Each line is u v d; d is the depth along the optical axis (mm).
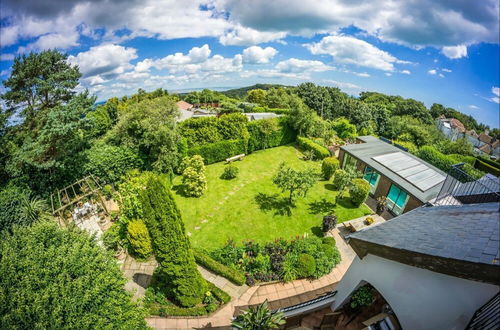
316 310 9672
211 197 19484
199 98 82062
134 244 12398
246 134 26688
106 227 15594
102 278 7043
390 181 18172
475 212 5688
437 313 5262
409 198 16750
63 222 15727
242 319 7941
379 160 20969
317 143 30531
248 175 23406
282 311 7988
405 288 6035
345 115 54719
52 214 14945
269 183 21953
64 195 17797
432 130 54469
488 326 3986
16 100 17594
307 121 30328
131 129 21016
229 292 11203
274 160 27188
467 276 4020
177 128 22250
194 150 24016
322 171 22844
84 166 18297
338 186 19375
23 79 17453
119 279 7816
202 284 10211
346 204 18984
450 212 6484
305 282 11898
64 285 6434
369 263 7426
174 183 21578
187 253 9336
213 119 25234
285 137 31594
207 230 15695
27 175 16016
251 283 11531
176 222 8594
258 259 12188
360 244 6859
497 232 4164
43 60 17828
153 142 19891
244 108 56188
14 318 5391
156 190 8047
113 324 6324
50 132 15398
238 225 16219
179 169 22547
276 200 19172
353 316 9086
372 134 45938
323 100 62500
